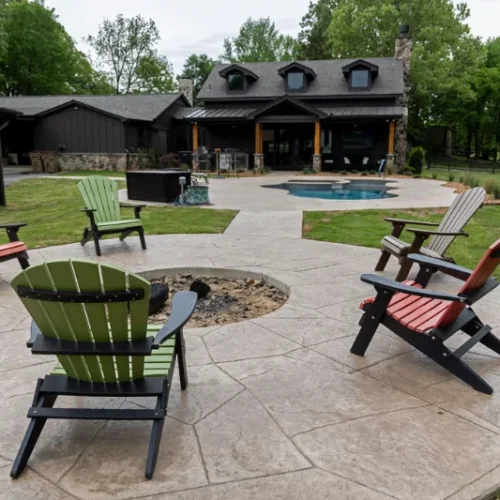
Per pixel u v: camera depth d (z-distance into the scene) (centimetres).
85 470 194
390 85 2278
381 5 3156
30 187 1536
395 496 179
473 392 259
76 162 2289
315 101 2339
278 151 2431
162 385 206
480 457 203
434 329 272
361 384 267
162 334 196
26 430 213
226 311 411
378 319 293
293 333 341
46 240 684
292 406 244
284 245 643
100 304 180
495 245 238
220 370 285
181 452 205
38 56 3641
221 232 741
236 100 2397
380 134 2303
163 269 514
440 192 1371
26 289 183
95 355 191
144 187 1145
